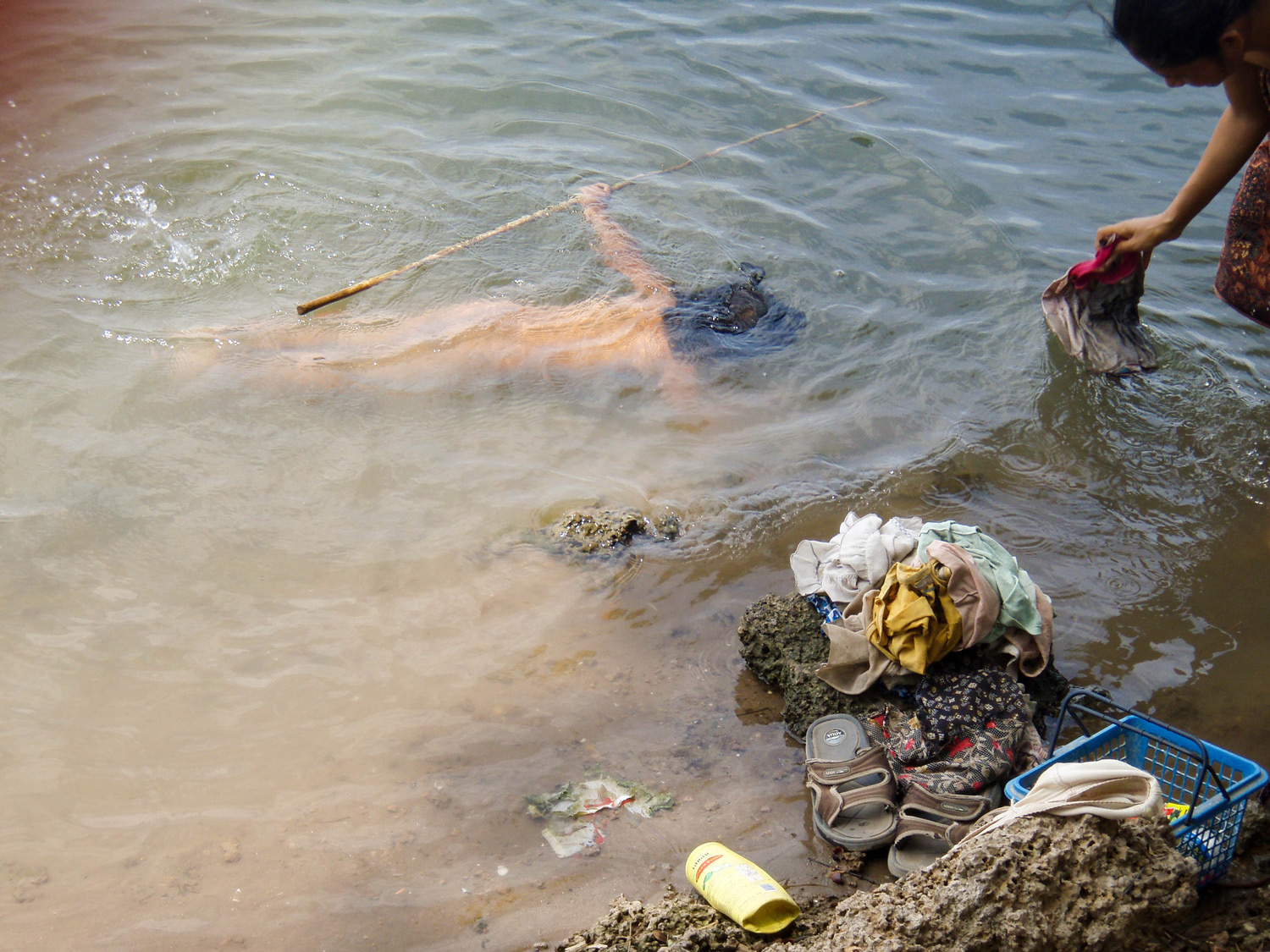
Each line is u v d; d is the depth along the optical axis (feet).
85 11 32.60
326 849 11.00
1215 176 16.47
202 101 27.89
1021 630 12.85
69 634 13.67
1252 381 19.43
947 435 18.66
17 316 19.75
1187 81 12.75
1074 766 9.77
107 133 25.99
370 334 20.25
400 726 12.67
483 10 33.73
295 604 14.47
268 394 18.56
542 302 21.52
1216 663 13.76
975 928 8.92
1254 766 10.23
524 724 12.82
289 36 31.71
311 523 15.97
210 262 21.89
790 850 11.24
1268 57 12.29
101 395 18.10
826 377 20.16
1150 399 19.26
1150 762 11.17
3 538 15.08
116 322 20.01
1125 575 15.43
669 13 33.99
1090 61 31.55
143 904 10.30
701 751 12.59
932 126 28.25
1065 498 17.17
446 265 22.39
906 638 12.34
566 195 24.97
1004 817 9.87
